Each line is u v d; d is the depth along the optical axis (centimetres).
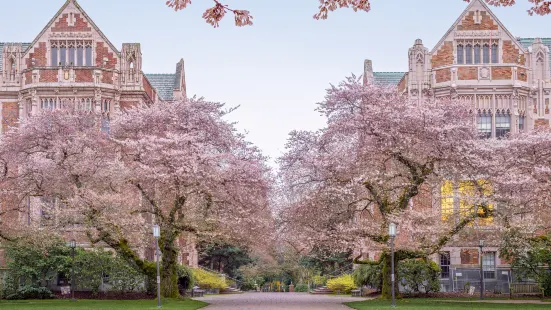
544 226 4050
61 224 3881
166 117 4047
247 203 4019
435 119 3650
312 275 7538
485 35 5228
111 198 3662
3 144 3866
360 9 988
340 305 3644
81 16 5269
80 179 3844
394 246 3641
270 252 7450
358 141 3803
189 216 4019
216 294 5812
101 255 4447
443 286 5006
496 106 5191
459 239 4131
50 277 4516
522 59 5256
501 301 3834
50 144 3881
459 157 3662
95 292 4438
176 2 915
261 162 4181
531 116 5241
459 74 5194
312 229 3856
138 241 3947
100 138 3978
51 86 5100
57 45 5256
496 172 3731
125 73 5250
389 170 3978
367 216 4778
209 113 4106
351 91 3838
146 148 3769
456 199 4075
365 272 4953
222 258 7262
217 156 3869
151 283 4431
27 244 3966
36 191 3903
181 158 3691
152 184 3875
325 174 3788
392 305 3244
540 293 4453
